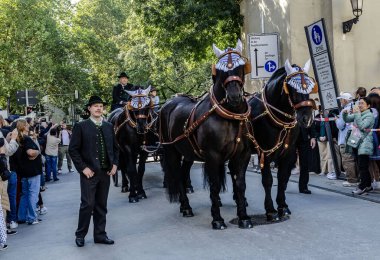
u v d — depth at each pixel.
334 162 11.90
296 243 6.43
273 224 7.55
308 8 16.20
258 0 19.16
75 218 9.50
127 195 11.62
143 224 8.28
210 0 20.45
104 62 42.12
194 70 32.31
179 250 6.51
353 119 9.52
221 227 7.43
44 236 8.12
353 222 7.36
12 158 9.02
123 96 13.52
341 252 5.91
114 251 6.75
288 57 16.34
